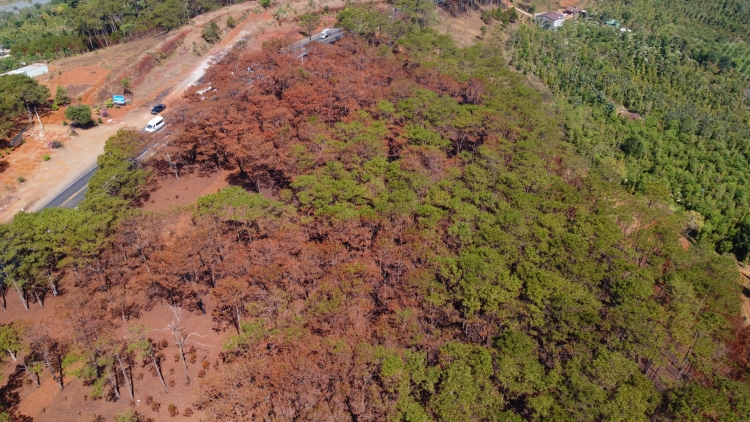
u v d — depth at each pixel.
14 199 93.00
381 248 67.06
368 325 59.94
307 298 60.25
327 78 114.06
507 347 53.81
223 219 72.56
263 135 91.00
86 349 56.28
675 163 132.38
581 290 61.22
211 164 101.38
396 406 49.53
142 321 65.00
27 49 164.25
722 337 63.00
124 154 87.06
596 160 118.06
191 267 65.31
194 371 59.66
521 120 101.94
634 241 76.69
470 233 69.56
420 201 77.88
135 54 143.38
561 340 57.31
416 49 133.25
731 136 152.00
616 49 194.38
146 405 55.94
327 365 51.91
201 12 182.25
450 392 49.12
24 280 63.69
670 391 53.41
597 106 155.38
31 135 110.75
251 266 63.16
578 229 72.38
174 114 97.75
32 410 55.19
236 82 107.44
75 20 168.25
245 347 57.12
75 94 127.06
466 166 86.81
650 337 56.91
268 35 160.25
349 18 147.00
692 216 108.25
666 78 179.88
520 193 79.31
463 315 61.66
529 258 66.94
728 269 75.06
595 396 49.09
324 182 77.62
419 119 100.06
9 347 54.56
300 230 69.81
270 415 50.72
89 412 55.16
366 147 86.00
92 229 67.31
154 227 71.06
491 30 193.62
